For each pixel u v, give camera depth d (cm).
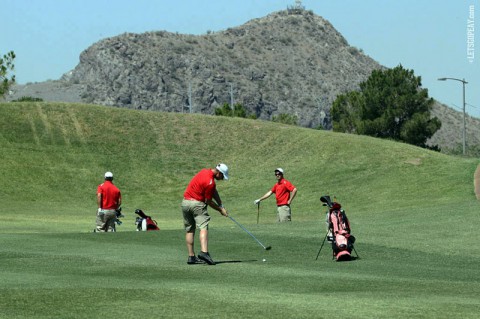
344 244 1656
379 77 10531
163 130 7075
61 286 1196
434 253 1791
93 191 5972
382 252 1805
